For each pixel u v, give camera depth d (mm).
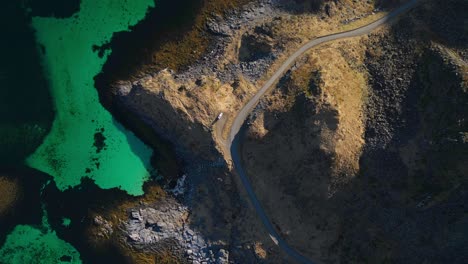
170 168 78500
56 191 78250
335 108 69062
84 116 79812
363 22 75688
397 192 70375
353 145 70375
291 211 73250
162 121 77312
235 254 75250
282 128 72500
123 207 77562
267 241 73562
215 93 75938
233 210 75125
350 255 72625
